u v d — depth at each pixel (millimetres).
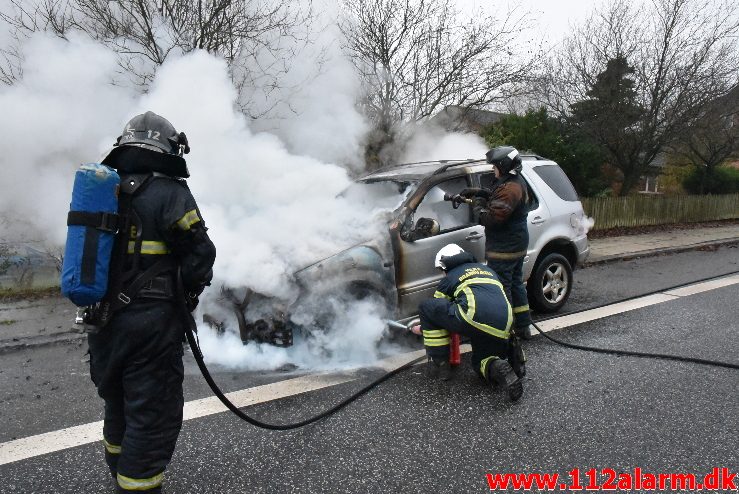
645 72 15930
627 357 4695
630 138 16375
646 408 3719
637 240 12625
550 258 5883
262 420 3521
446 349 4109
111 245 2336
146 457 2408
